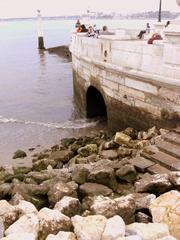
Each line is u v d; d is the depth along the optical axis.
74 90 25.59
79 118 21.86
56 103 26.75
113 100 16.41
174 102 12.06
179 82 11.55
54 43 98.75
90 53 18.77
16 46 85.38
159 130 12.68
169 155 9.68
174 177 7.62
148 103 13.51
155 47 12.62
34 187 8.49
